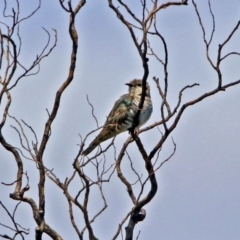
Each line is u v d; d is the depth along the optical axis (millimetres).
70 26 11508
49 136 11445
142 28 11195
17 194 11266
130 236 11953
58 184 10875
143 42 11250
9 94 11500
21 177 11477
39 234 11117
